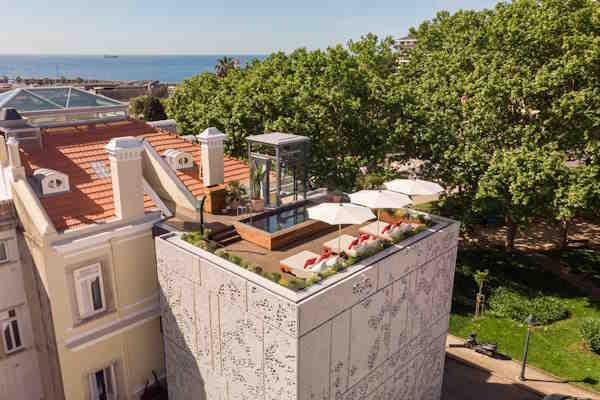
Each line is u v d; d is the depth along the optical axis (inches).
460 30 1681.8
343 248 645.9
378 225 691.4
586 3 1147.3
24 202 592.4
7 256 636.7
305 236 713.0
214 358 590.9
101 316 636.7
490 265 1301.7
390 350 633.6
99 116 901.8
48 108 836.6
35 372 693.9
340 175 1213.1
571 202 1009.5
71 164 742.5
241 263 547.5
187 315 616.4
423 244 646.5
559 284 1202.0
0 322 644.1
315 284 505.4
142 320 677.3
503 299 1127.6
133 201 653.9
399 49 1980.8
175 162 861.8
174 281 621.6
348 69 1250.0
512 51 1208.8
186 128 1740.9
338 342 527.2
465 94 1289.4
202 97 1824.6
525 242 1454.2
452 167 1239.5
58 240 580.7
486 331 1029.8
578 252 1379.2
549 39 1130.7
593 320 967.6
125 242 646.5
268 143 756.6
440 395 831.1
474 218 1278.3
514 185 1058.1
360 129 1242.6
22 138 732.0
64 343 601.3
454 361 936.9
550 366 910.4
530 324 840.9
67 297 597.6
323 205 614.5
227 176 920.9
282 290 488.7
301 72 1363.2
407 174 1378.0
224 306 550.0
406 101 1261.1
